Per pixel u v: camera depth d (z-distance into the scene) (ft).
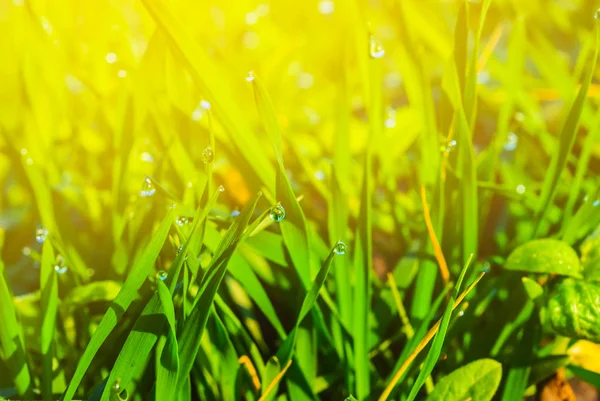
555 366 1.24
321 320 1.25
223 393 1.23
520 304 1.27
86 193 1.45
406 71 1.38
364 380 1.23
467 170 1.26
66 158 1.56
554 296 1.22
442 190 1.28
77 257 1.35
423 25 1.49
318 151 1.65
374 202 1.47
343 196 1.27
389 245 1.47
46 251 1.23
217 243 1.26
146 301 1.26
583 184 1.43
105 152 1.51
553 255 1.23
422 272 1.28
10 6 1.79
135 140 1.35
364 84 1.38
